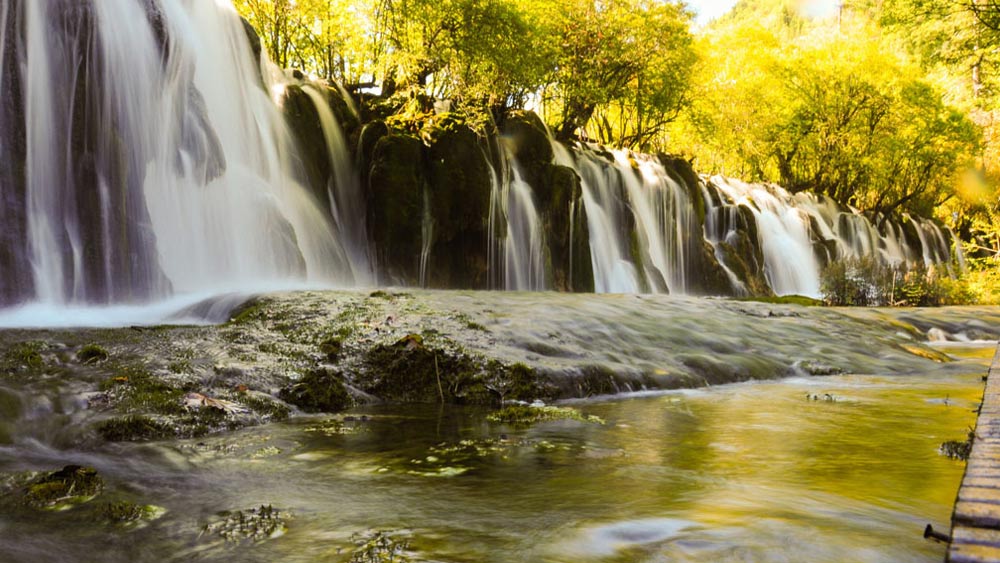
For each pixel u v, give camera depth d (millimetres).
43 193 9461
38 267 9148
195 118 12859
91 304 9641
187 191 12539
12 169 9047
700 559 2359
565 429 4805
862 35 44094
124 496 3127
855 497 3139
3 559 2402
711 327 9523
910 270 24688
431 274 19219
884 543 2518
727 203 32656
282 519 2814
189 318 8438
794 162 48531
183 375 5246
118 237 10188
